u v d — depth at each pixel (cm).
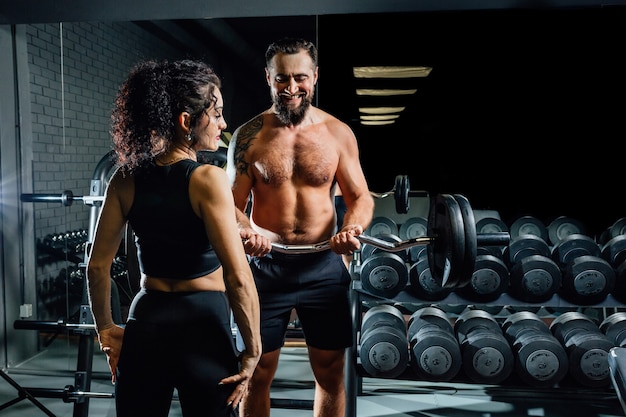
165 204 129
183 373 128
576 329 252
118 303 255
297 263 197
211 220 128
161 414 133
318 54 407
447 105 408
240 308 131
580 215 414
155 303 131
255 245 183
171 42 424
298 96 196
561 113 403
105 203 136
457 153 414
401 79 407
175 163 132
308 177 200
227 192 131
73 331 252
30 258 382
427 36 402
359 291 259
